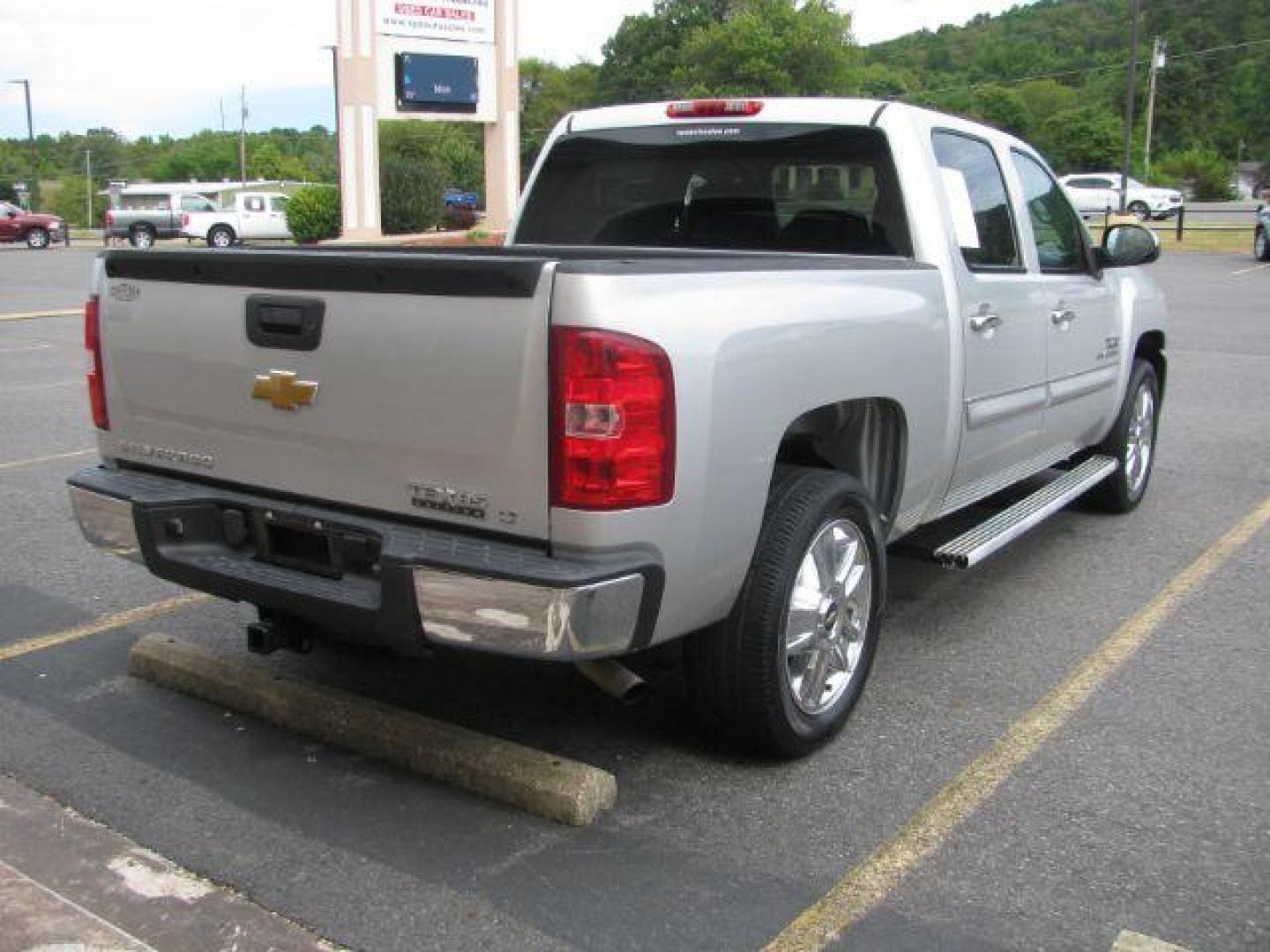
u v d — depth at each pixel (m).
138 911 3.06
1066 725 4.12
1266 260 27.98
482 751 3.66
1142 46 93.31
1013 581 5.69
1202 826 3.46
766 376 3.41
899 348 4.07
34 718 4.17
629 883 3.17
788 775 3.77
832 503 3.72
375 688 4.43
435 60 29.17
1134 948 2.89
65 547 6.18
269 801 3.61
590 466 3.00
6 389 11.46
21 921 3.01
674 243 5.29
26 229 42.03
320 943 2.93
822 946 2.91
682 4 76.19
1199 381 11.71
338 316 3.34
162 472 3.96
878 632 4.14
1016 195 5.31
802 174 4.85
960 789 3.68
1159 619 5.18
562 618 2.99
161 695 4.38
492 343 3.07
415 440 3.25
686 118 5.04
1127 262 5.95
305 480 3.54
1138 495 7.02
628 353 3.00
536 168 5.52
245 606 5.33
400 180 33.84
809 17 68.31
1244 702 4.32
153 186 53.75
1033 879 3.19
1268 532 6.52
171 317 3.75
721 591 3.43
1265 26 93.19
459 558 3.11
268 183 54.00
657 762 3.86
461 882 3.18
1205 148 90.75
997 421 4.96
